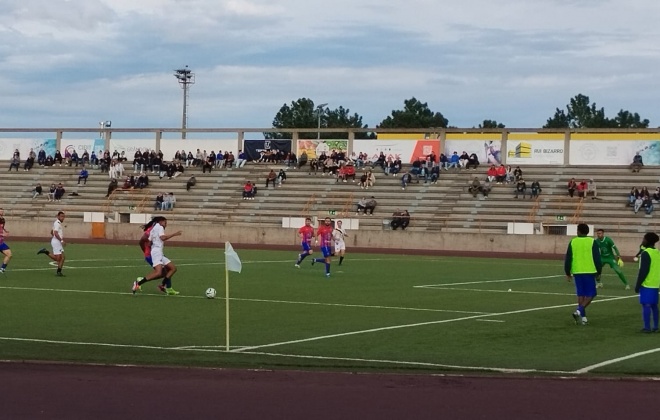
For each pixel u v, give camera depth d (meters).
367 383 13.34
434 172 72.06
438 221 66.25
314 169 75.81
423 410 11.62
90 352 16.20
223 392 12.49
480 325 21.23
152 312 22.92
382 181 72.94
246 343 17.84
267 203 72.12
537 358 16.34
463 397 12.43
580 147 71.81
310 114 156.38
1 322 20.62
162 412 11.27
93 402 11.76
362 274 37.75
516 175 69.31
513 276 38.00
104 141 83.06
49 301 25.30
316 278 35.06
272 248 58.56
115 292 28.00
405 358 16.14
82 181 78.69
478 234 58.62
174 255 49.12
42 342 17.45
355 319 22.11
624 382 13.77
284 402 11.94
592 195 66.69
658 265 20.20
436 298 27.77
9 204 76.44
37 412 11.19
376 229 62.94
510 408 11.81
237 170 77.38
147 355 15.95
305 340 18.34
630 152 70.62
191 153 80.38
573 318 22.73
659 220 62.66
